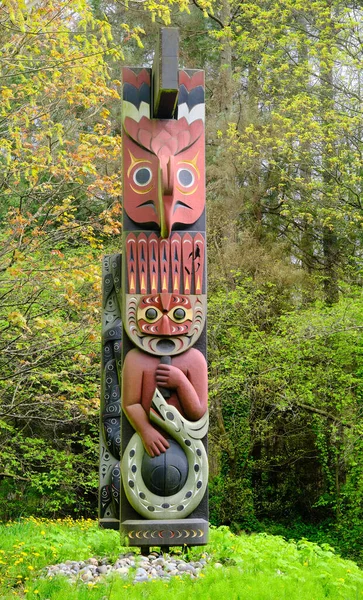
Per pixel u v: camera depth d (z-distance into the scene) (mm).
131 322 7426
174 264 7574
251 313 17078
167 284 7516
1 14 8680
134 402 7301
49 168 9875
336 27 16781
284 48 19859
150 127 7832
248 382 17406
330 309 16328
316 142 18203
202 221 7730
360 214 17766
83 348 11500
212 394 16203
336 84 19250
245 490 18984
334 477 19328
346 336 15828
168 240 7613
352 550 17016
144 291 7488
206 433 7344
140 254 7562
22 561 6824
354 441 15023
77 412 13008
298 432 19719
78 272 9523
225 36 19375
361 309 15547
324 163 18422
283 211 18078
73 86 9930
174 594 5551
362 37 18016
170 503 7152
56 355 10680
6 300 10984
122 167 7797
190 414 7305
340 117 17344
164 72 7352
